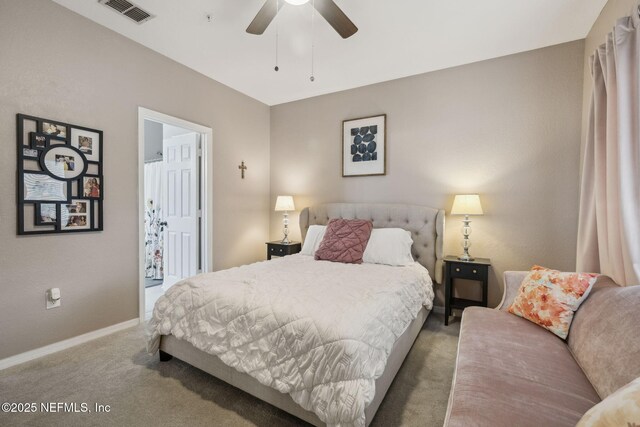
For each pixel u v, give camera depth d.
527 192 2.73
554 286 1.71
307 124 3.97
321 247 2.96
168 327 1.88
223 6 2.17
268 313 1.53
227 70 3.19
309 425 1.47
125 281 2.61
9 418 1.49
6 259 1.94
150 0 2.11
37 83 2.06
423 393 1.73
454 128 3.04
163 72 2.87
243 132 3.84
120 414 1.54
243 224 3.87
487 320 1.80
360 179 3.58
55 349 2.16
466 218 2.80
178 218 3.70
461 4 2.11
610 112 1.75
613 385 1.05
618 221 1.70
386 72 3.19
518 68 2.76
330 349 1.30
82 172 2.29
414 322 2.27
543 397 1.08
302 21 2.32
